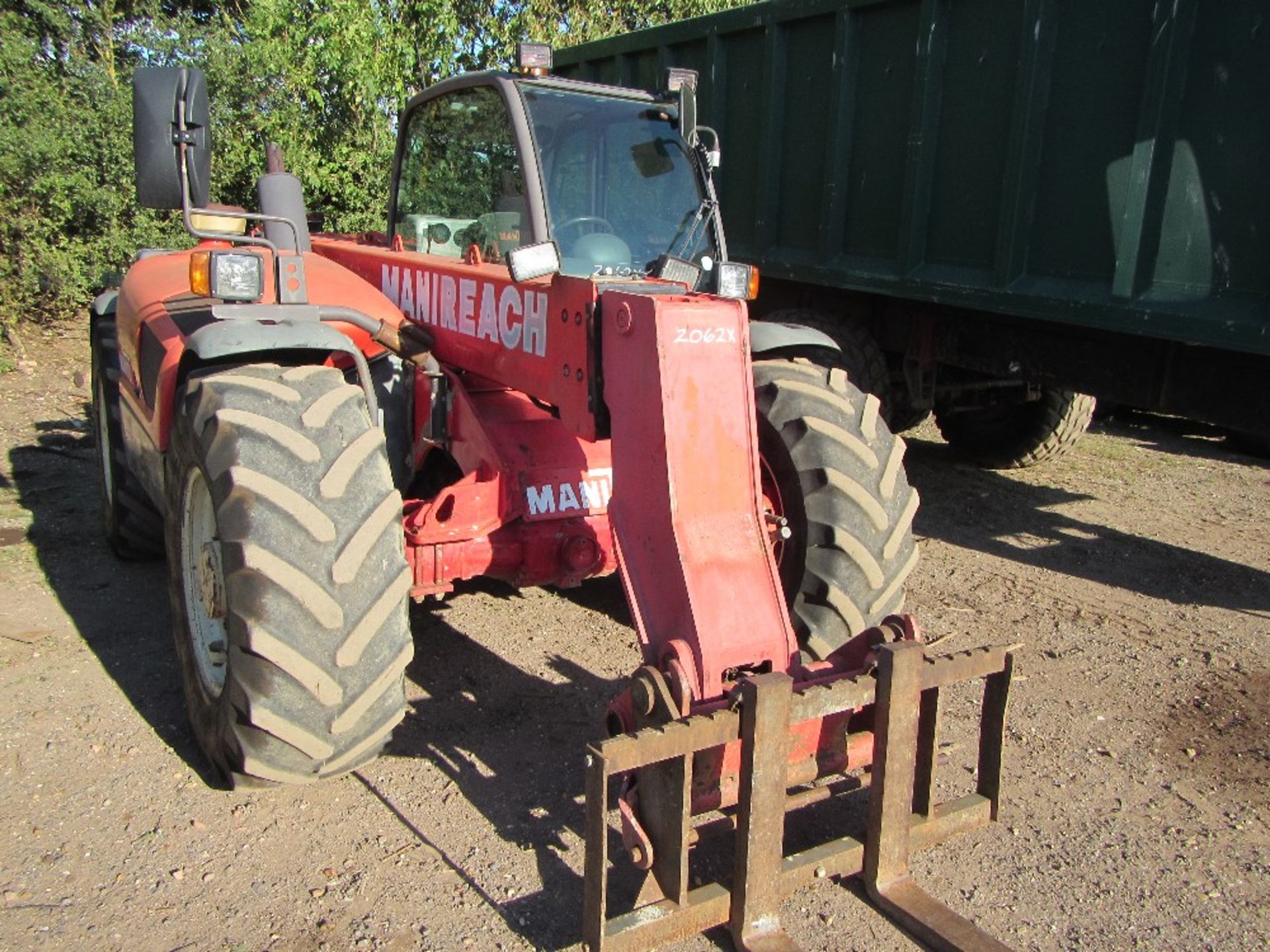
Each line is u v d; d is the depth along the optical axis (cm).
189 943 251
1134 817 319
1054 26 450
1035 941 264
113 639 412
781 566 349
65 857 280
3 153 901
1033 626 465
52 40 1071
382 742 296
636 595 276
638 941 237
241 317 329
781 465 343
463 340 369
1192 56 402
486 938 256
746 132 645
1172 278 421
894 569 337
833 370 363
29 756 327
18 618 428
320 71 1007
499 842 294
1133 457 777
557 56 827
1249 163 388
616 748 225
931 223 529
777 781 243
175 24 1068
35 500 586
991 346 552
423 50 1023
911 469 730
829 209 583
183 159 322
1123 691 404
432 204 415
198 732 316
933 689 274
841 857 266
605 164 358
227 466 277
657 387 265
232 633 275
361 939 255
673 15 1163
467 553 356
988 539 585
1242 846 306
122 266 962
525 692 384
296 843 291
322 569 275
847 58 554
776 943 247
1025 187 471
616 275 343
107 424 473
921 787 282
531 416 381
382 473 293
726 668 261
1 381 849
